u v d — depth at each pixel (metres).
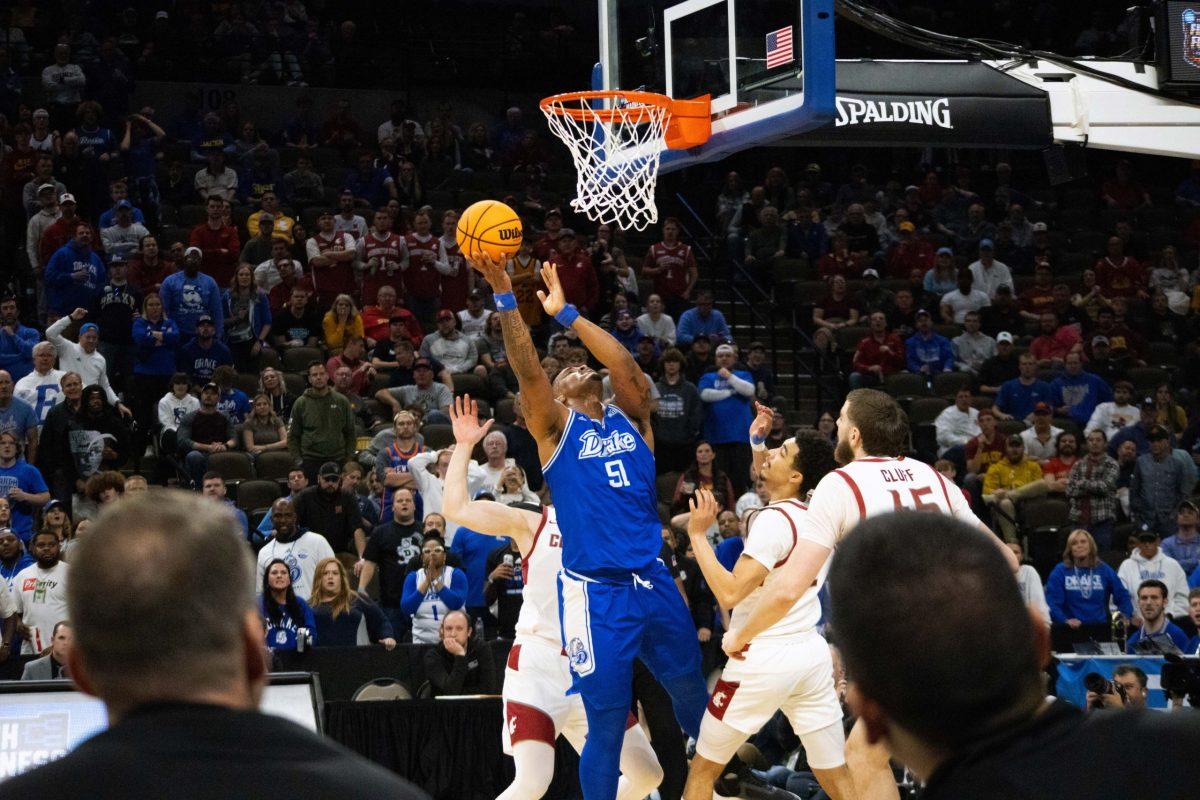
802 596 5.56
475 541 11.37
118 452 12.81
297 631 9.81
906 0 23.84
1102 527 13.48
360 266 16.20
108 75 19.12
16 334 13.80
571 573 5.67
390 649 9.88
